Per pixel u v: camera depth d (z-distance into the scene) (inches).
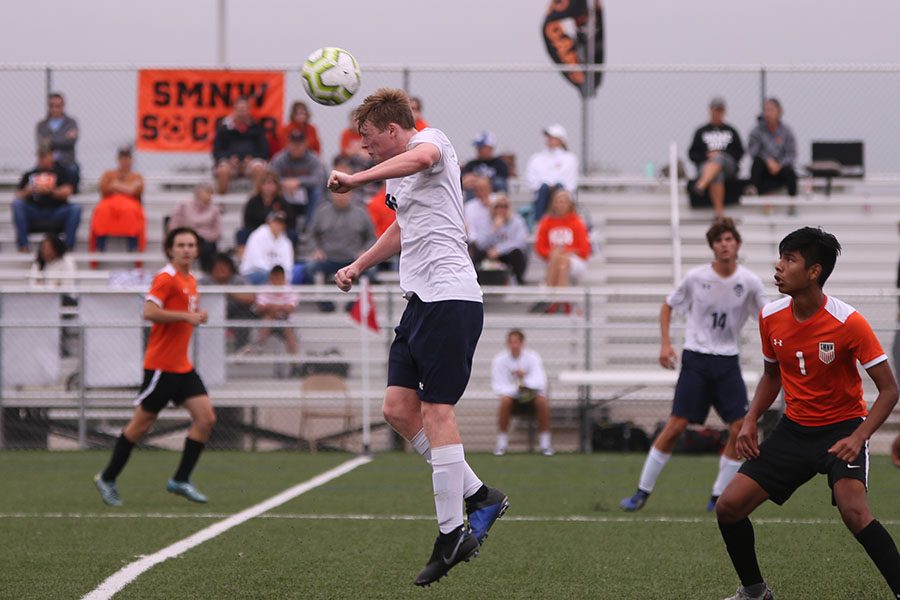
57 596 837.2
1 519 1249.4
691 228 2738.7
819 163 2790.4
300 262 2490.2
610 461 1967.3
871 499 1459.2
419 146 766.5
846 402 796.0
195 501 1396.4
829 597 852.0
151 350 1371.8
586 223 2657.5
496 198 2464.3
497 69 2723.9
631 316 2305.6
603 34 2874.0
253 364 2167.8
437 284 790.5
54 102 2783.0
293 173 2642.7
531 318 2229.3
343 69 877.8
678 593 864.9
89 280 2479.1
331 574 930.7
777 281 793.6
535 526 1217.4
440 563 785.6
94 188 2915.8
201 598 834.8
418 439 824.3
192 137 2805.1
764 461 807.1
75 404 2151.8
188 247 1363.2
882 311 2130.9
